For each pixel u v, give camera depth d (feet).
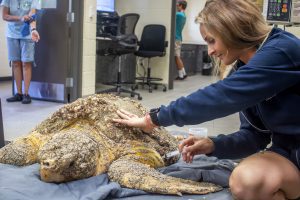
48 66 15.65
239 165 4.81
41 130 6.17
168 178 5.13
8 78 22.98
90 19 16.15
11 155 5.77
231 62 4.72
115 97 6.47
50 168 4.91
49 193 4.70
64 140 5.18
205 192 4.94
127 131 5.76
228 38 4.38
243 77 4.29
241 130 5.81
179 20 25.09
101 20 19.81
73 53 15.46
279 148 4.92
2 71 22.52
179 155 6.48
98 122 5.73
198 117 4.50
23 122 11.39
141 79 21.38
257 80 4.24
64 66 15.44
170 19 20.97
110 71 21.09
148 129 5.40
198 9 32.78
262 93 4.28
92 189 4.89
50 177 4.97
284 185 4.59
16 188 4.69
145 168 5.26
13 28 14.53
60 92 15.65
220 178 5.52
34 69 15.84
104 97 6.24
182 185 4.94
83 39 15.75
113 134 5.64
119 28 18.69
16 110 13.37
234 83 4.31
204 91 4.46
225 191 5.12
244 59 4.70
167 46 20.94
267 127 4.99
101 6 20.03
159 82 21.34
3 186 4.75
